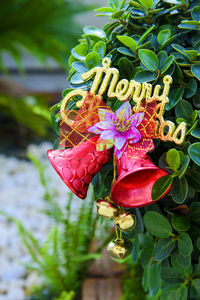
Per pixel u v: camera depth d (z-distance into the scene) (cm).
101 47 61
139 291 92
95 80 57
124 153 56
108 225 108
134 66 63
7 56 313
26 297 122
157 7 65
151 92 60
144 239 67
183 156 56
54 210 112
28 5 222
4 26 227
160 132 56
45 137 261
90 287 98
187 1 63
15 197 190
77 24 234
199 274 62
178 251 61
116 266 104
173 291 62
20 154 243
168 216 62
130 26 66
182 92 58
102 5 278
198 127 58
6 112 251
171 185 58
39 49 232
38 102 262
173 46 59
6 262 140
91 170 58
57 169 57
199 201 62
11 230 160
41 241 150
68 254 106
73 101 62
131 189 57
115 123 57
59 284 107
